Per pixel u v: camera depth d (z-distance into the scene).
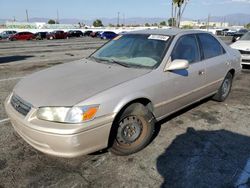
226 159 3.18
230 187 2.69
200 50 4.27
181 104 3.93
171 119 4.33
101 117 2.74
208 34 4.69
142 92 3.12
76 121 2.62
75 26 63.25
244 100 5.42
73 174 2.85
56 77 3.31
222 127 4.07
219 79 4.76
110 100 2.81
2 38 38.94
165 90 3.47
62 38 39.91
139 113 3.19
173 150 3.36
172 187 2.67
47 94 2.86
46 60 11.70
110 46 4.30
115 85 2.97
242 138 3.72
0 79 7.32
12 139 3.58
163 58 3.54
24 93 3.01
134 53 3.85
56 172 2.88
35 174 2.84
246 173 2.92
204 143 3.56
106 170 2.93
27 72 8.52
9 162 3.04
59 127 2.58
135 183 2.72
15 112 2.93
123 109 3.01
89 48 19.28
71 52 15.84
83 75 3.30
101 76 3.22
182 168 2.98
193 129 3.97
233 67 5.18
